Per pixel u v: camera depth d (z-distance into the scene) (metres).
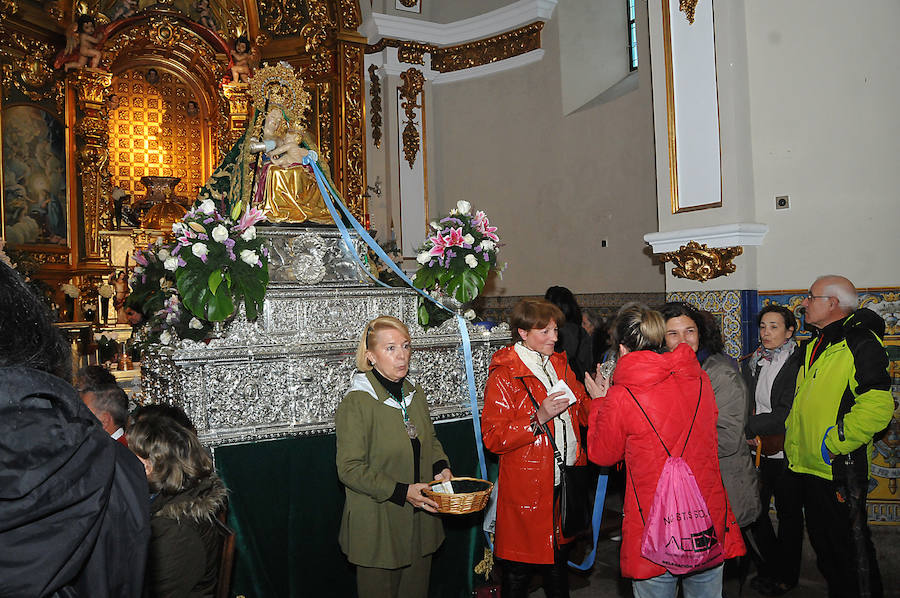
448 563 3.80
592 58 8.95
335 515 3.55
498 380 3.22
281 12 9.83
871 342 3.30
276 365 3.46
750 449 3.98
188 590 2.36
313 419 3.54
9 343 1.14
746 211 5.13
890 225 4.77
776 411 3.88
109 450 1.20
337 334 3.70
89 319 8.38
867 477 3.40
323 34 9.62
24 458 1.05
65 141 8.59
